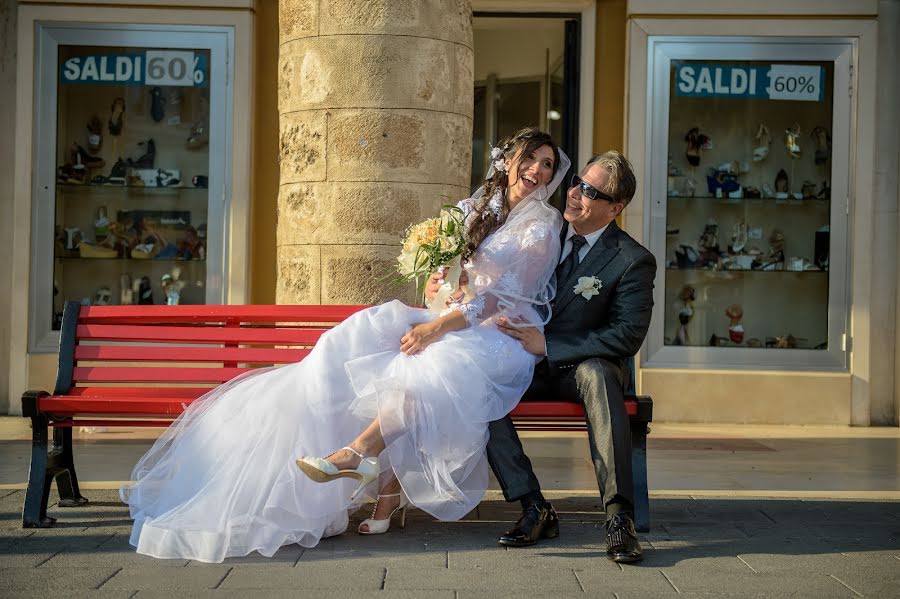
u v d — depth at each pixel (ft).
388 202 16.52
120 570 11.08
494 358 12.62
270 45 25.21
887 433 23.26
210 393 13.07
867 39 24.32
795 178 24.73
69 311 14.43
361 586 10.55
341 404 12.53
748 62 24.63
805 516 14.15
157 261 25.02
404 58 16.51
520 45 25.94
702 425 24.29
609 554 11.69
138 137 24.91
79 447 19.60
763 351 24.72
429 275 13.76
